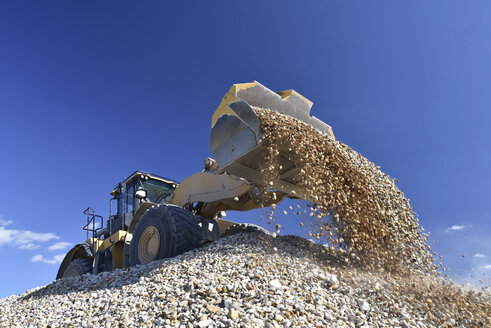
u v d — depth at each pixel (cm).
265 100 427
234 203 526
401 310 306
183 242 455
